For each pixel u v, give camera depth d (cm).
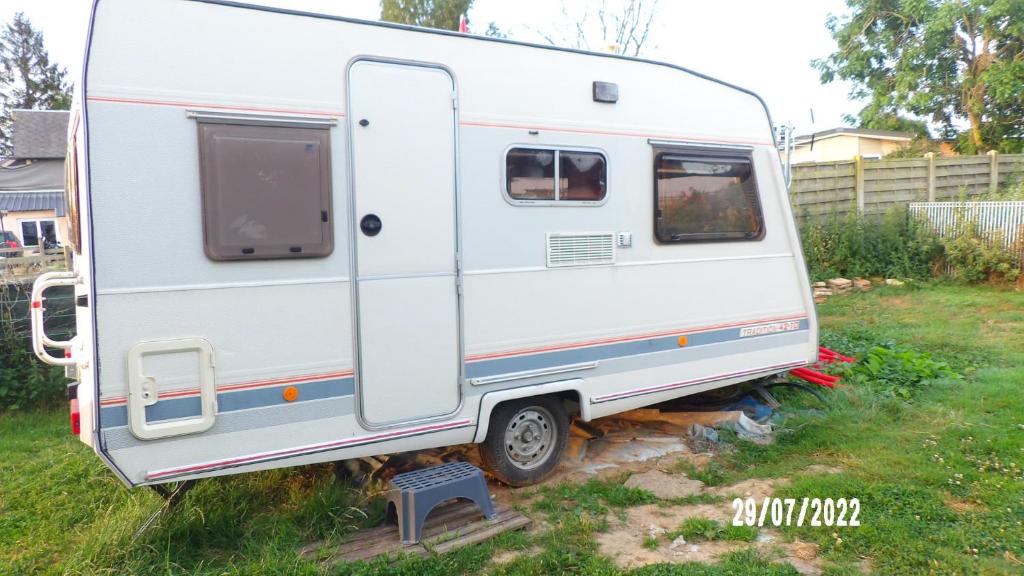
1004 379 629
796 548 352
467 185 399
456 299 397
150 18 318
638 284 471
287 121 344
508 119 412
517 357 423
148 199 316
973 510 384
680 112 488
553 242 432
